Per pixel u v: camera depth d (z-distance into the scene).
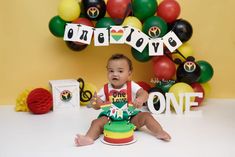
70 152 1.31
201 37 2.10
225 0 2.06
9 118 1.78
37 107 1.82
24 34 2.01
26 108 1.91
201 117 1.76
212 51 2.12
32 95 1.83
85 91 2.00
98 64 2.10
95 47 2.08
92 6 1.80
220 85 2.16
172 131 1.54
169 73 1.87
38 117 1.79
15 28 2.00
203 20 2.08
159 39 1.83
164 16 1.86
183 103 1.83
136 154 1.28
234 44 2.11
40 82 2.07
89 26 1.84
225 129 1.56
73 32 1.82
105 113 1.52
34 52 2.03
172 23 1.89
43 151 1.32
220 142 1.40
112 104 1.54
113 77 1.55
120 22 1.87
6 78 2.04
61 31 1.86
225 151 1.30
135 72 2.11
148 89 1.92
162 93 1.85
